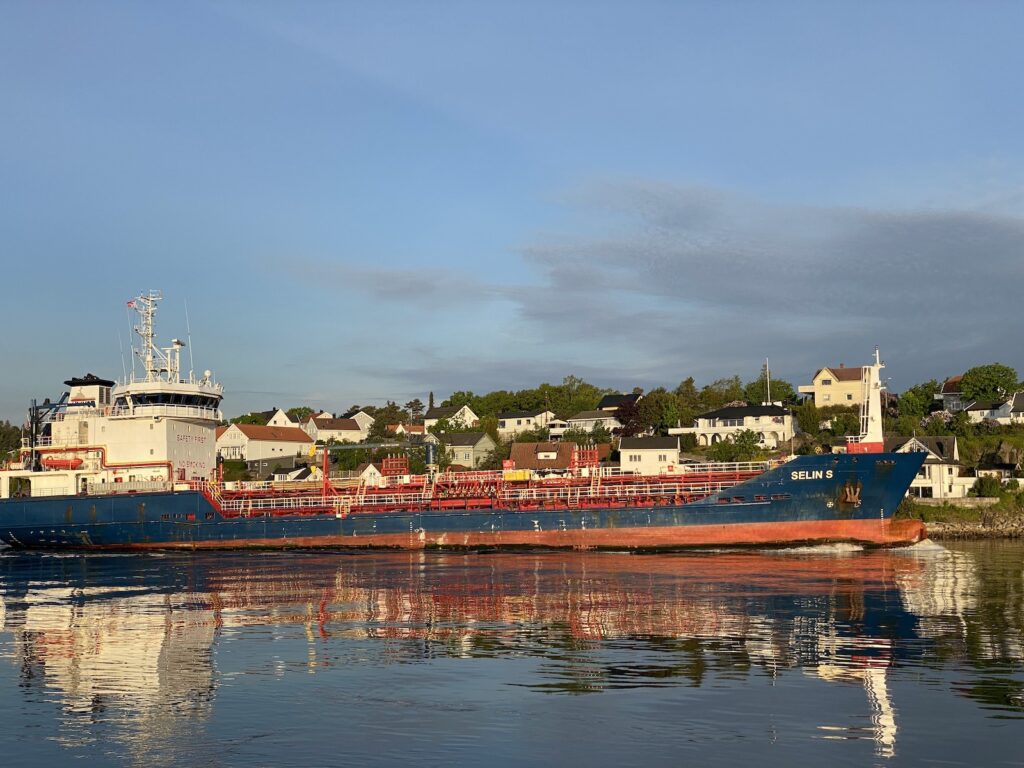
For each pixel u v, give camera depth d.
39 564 71.06
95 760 23.19
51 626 41.09
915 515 109.75
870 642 35.44
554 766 22.52
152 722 26.14
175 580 57.75
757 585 51.16
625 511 71.94
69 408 90.50
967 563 63.91
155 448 86.06
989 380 168.38
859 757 22.98
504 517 74.31
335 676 30.81
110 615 44.00
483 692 28.61
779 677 30.19
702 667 31.56
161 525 81.12
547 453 149.62
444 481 81.69
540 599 46.44
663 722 25.61
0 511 83.12
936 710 26.58
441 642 36.06
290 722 25.95
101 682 30.59
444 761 22.88
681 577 54.72
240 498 86.50
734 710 26.62
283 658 33.66
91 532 81.88
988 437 142.88
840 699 27.66
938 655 33.19
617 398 185.00
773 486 70.31
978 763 22.62
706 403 191.00
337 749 23.75
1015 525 107.38
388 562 66.25
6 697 28.89
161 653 34.88
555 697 28.00
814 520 70.19
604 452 148.12
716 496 70.81
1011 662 32.09
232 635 38.22
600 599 46.22
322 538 78.06
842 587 50.34
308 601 47.22
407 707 27.14
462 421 184.88
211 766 22.73
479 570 59.53
